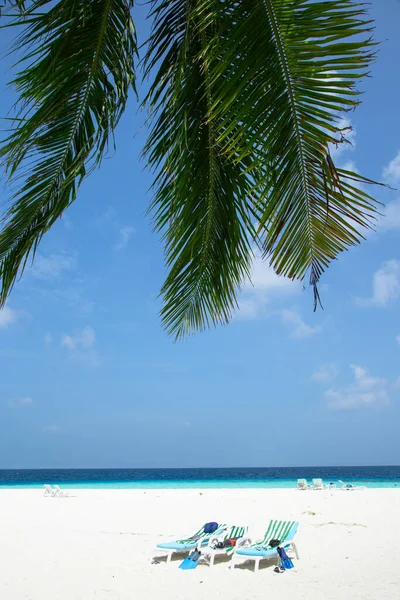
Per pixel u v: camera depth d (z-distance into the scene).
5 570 8.79
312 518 14.54
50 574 8.49
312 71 2.04
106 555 9.88
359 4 1.98
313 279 2.67
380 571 8.38
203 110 2.96
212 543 9.34
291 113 2.13
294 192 2.39
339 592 7.26
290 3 2.03
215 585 7.70
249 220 3.23
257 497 21.64
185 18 2.83
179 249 3.33
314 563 8.96
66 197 2.83
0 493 25.30
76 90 2.69
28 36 2.51
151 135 2.98
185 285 3.54
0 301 2.86
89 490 27.59
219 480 64.06
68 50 2.62
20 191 2.73
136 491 26.36
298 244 2.61
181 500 20.64
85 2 2.56
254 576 8.15
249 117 2.14
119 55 2.72
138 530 12.88
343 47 1.99
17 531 12.77
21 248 2.86
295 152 2.23
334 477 70.56
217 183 3.23
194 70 2.82
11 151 2.58
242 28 2.10
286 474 93.06
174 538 11.70
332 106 2.06
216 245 3.40
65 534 12.29
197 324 3.70
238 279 3.43
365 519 14.20
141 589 7.57
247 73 2.11
